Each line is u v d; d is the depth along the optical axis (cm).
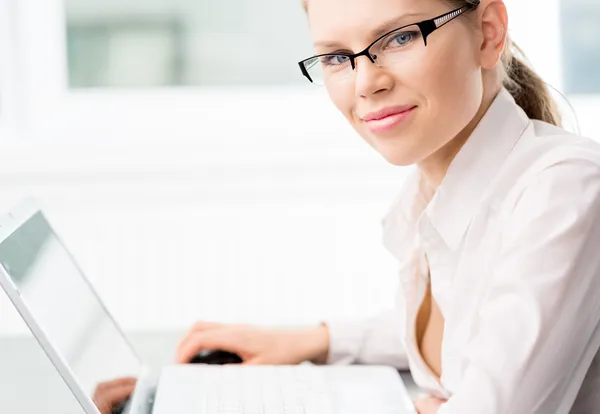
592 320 102
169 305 265
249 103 275
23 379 132
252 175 265
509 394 98
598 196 104
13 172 258
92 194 261
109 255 263
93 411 101
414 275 132
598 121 274
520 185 111
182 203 264
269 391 121
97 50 274
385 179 268
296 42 276
